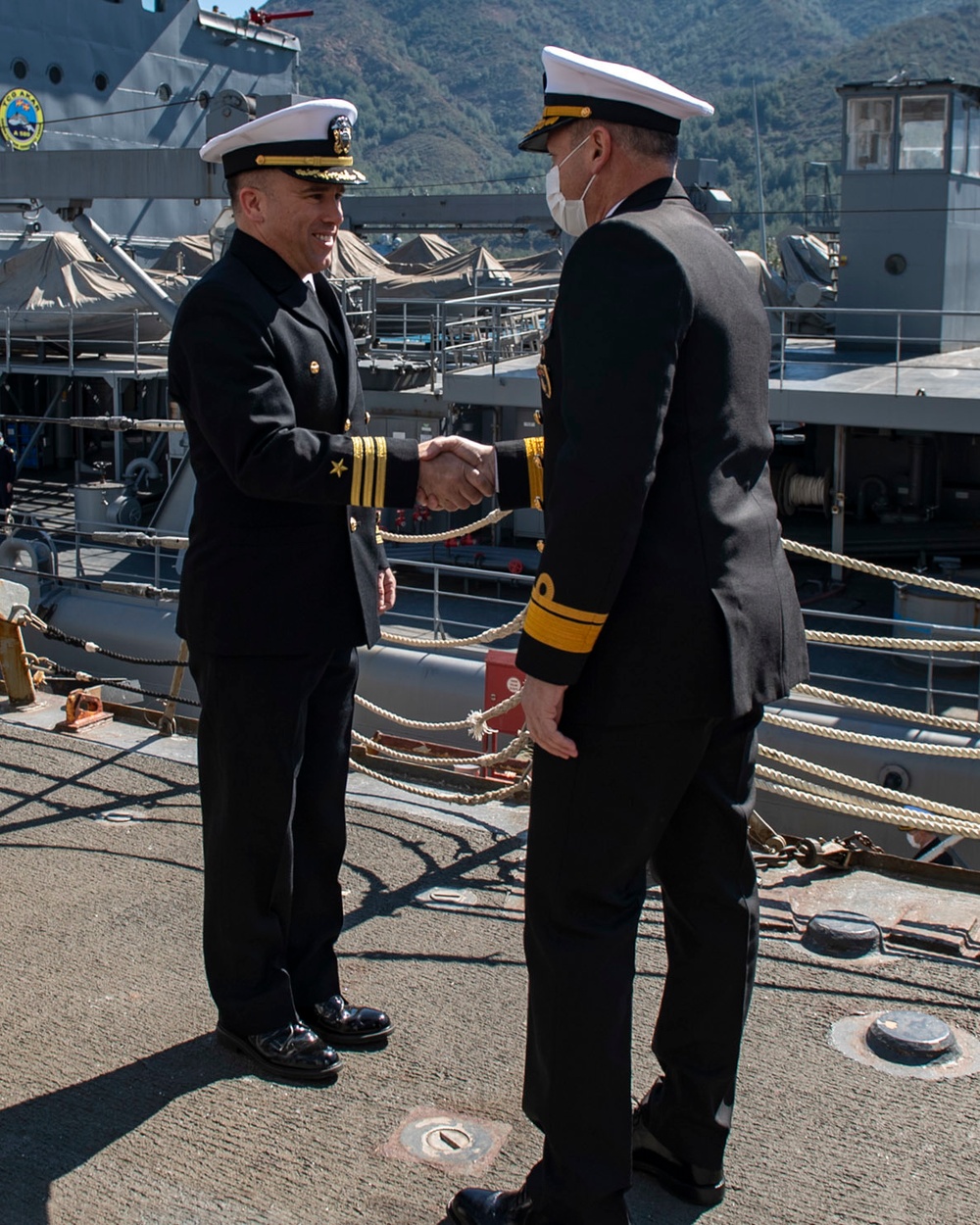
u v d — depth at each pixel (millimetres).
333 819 2869
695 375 1964
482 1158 2420
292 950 2857
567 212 2158
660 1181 2330
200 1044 2842
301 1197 2316
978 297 18672
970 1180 2348
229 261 2549
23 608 5289
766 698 2078
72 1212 2277
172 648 12195
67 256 22672
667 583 1979
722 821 2188
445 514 15703
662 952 3273
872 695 10133
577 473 1875
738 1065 2535
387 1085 2680
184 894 3637
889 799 3781
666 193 2068
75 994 3066
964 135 17609
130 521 16250
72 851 3936
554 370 2027
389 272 29219
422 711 10703
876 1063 2748
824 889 3648
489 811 4340
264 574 2604
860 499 15320
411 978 3154
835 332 19359
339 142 2510
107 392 22672
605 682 2006
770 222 136375
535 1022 2139
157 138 29047
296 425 2557
